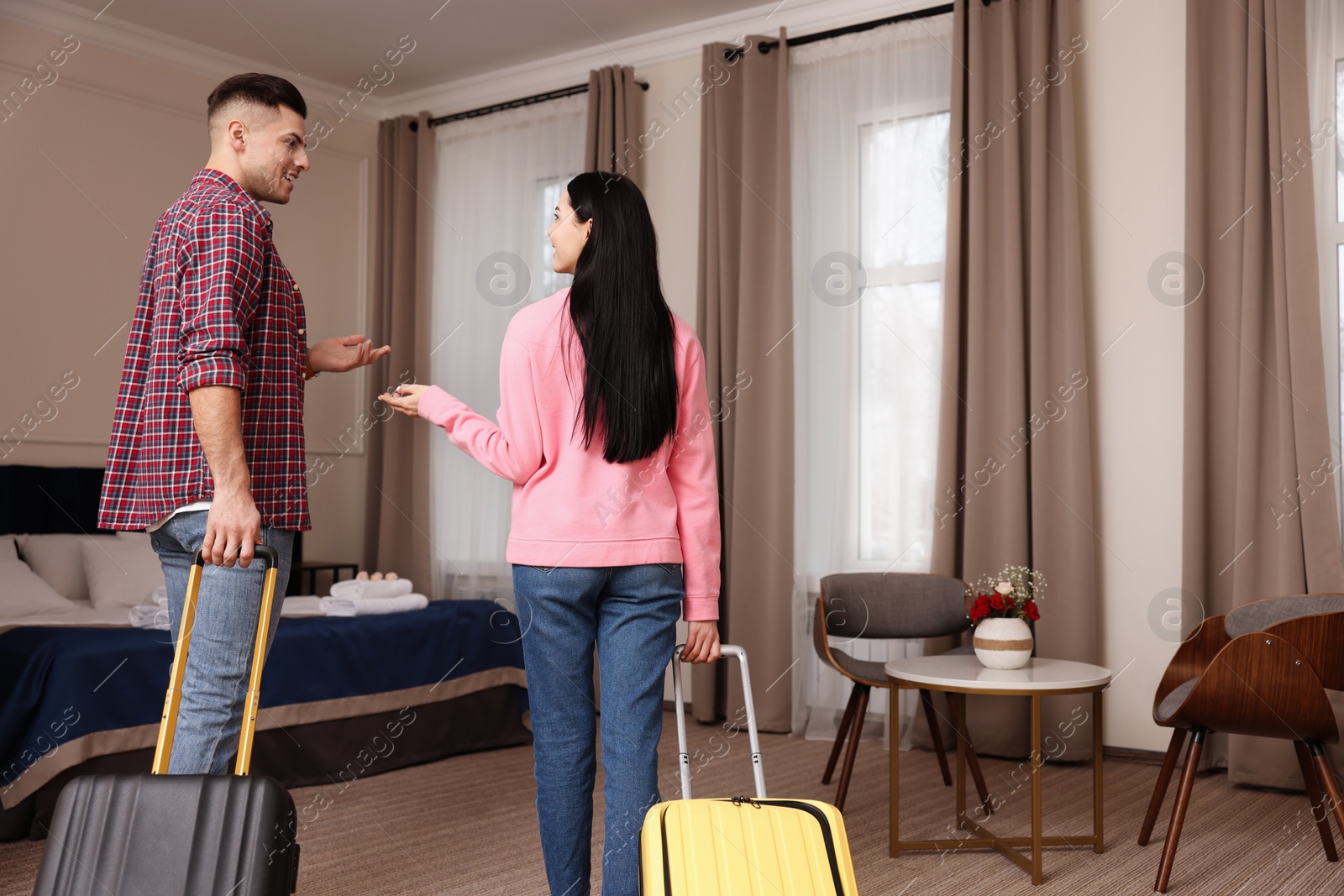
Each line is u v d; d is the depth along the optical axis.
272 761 3.32
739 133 4.77
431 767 3.76
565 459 1.65
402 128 5.81
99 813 1.38
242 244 1.68
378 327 5.82
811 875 1.37
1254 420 3.58
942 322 4.19
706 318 4.75
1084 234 4.07
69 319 4.67
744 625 4.55
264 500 1.77
